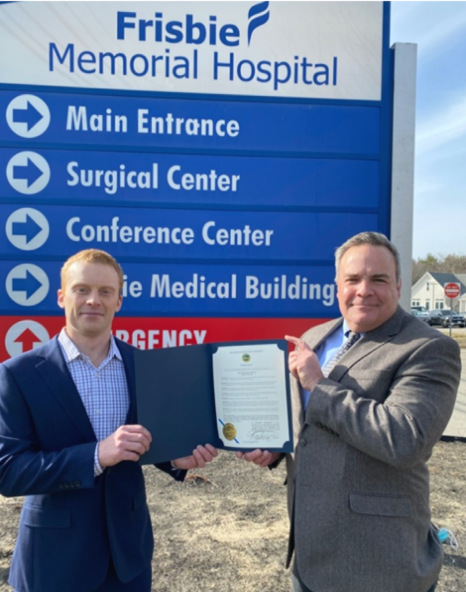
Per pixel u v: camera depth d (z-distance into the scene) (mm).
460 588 2959
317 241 4059
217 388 2047
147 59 3939
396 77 4074
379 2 4051
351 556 1765
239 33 3986
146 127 3953
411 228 4086
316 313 4062
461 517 3838
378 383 1789
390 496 1775
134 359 1917
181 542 3426
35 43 3873
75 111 3910
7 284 3893
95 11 3904
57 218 3916
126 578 1837
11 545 3363
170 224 3982
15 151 3883
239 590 2912
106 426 1881
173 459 1941
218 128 3992
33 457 1718
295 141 4035
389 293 1879
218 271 4016
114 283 1928
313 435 1894
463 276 62469
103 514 1841
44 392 1808
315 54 4031
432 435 1681
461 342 22703
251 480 4496
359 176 4078
